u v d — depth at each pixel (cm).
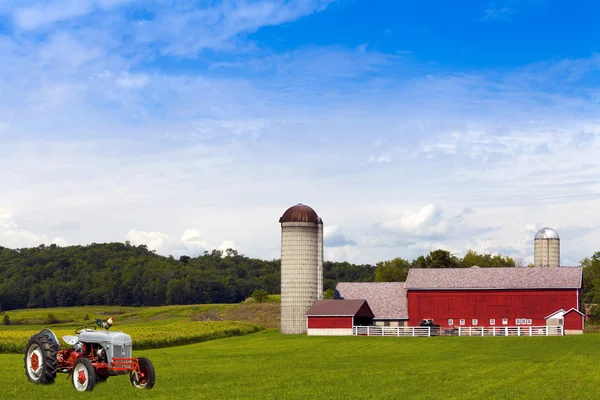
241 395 2841
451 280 9206
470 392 3025
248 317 11606
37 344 2945
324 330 8612
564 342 6788
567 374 3853
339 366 4366
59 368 2933
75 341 2989
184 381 3347
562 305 8825
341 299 9225
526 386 3272
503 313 8931
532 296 8894
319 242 9744
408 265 15050
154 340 7012
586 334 8056
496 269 9294
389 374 3803
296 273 9050
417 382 3403
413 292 9188
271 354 5659
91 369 2736
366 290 9625
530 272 9156
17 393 2655
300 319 9000
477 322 8975
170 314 15000
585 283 13275
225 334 8581
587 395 2988
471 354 5512
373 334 8488
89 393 2678
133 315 15312
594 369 4172
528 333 8369
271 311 12038
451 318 9050
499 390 3106
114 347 2864
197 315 11481
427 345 6675
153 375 2877
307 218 9119
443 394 2961
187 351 6175
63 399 2534
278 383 3306
